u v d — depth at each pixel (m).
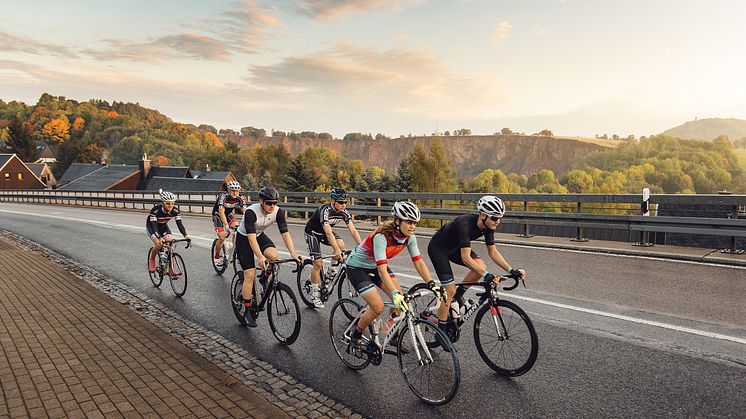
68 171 86.75
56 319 5.54
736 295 6.08
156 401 3.51
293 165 49.03
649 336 4.81
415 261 3.96
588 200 9.91
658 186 189.12
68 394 3.60
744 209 10.26
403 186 44.19
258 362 4.53
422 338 3.72
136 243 12.18
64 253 10.71
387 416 3.49
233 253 8.20
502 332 4.15
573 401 3.57
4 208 26.62
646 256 8.63
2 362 4.23
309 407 3.65
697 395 3.60
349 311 4.46
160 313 6.14
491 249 4.39
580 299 6.11
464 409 3.54
